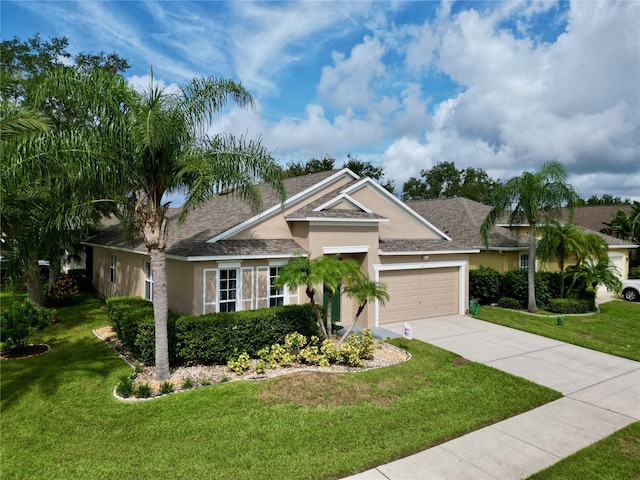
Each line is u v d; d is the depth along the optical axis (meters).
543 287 19.38
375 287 10.70
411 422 7.30
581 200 18.45
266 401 7.91
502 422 7.50
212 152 9.56
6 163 7.58
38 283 14.92
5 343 10.95
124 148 8.48
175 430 6.81
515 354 11.83
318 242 13.85
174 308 13.23
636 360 11.41
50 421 7.13
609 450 6.53
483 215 26.22
